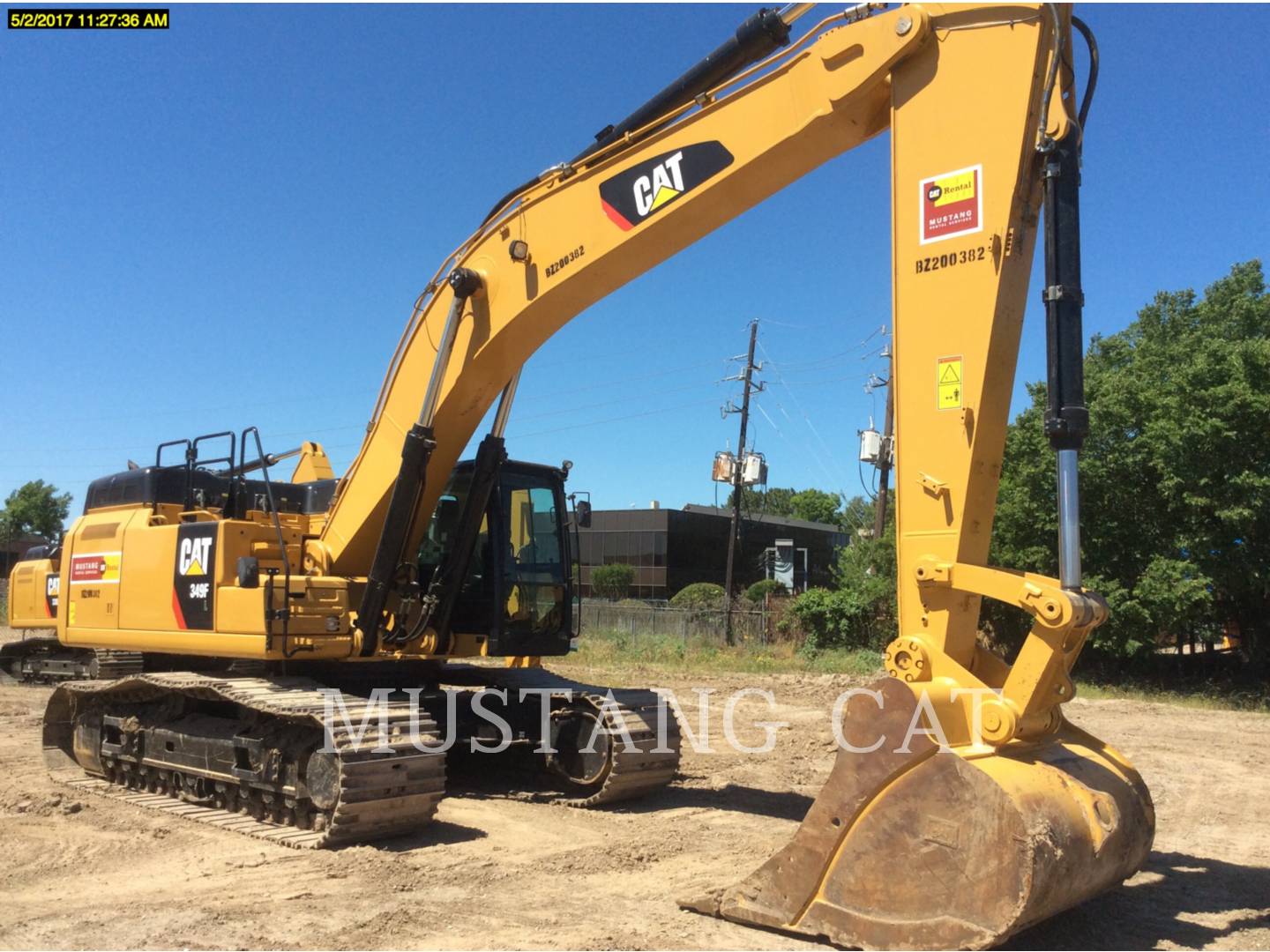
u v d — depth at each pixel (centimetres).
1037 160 480
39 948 473
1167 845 708
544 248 697
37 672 1586
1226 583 1905
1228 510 1819
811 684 1870
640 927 504
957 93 496
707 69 619
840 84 540
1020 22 479
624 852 655
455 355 743
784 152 579
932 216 497
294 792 702
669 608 3094
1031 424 2084
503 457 820
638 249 654
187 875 602
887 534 2897
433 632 830
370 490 801
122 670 1183
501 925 511
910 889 441
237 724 776
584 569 4519
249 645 767
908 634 486
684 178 621
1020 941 484
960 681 464
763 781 926
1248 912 539
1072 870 429
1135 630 1914
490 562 855
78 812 777
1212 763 1092
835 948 466
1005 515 2077
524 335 723
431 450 756
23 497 5503
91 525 974
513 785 896
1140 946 482
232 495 848
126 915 523
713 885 581
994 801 421
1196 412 1866
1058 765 471
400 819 688
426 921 516
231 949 473
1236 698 1802
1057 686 462
